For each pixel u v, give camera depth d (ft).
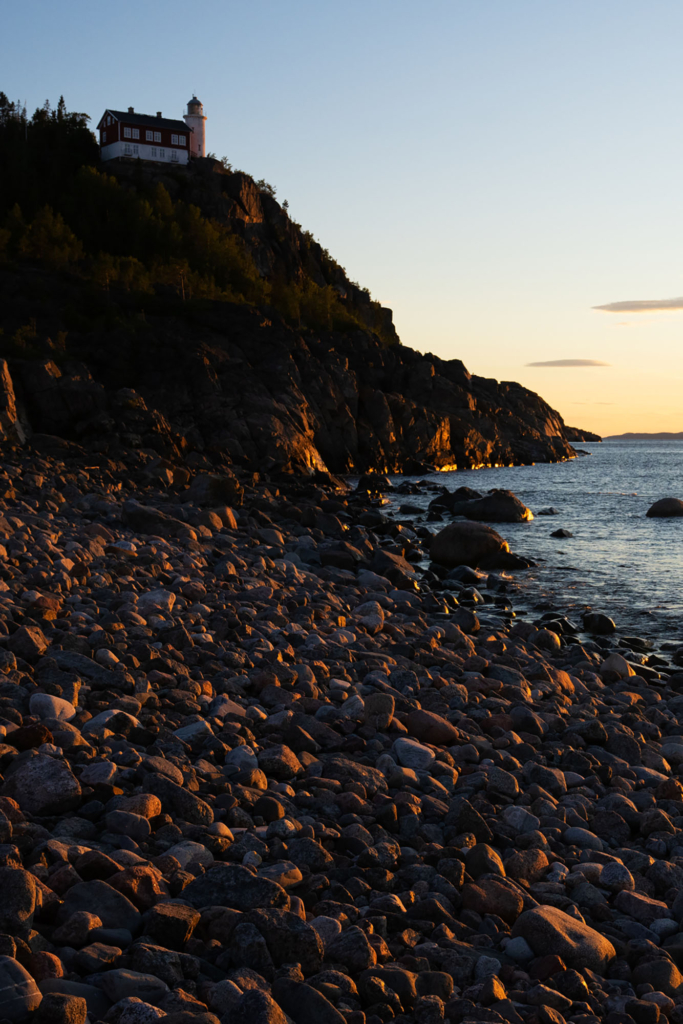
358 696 28.35
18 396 198.08
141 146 412.77
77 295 282.56
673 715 34.76
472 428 326.44
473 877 18.17
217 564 54.13
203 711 26.40
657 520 121.80
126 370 242.37
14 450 145.89
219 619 37.37
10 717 21.56
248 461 221.66
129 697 25.14
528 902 17.06
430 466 305.32
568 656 45.39
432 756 24.67
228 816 18.89
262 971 13.24
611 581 73.31
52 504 75.77
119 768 19.72
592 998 14.11
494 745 27.68
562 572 78.02
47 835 16.33
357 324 408.05
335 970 13.58
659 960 15.20
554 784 24.53
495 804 22.72
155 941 13.52
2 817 15.79
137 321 265.95
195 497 99.09
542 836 20.43
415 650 39.01
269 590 47.09
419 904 16.26
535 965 14.87
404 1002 13.08
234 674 30.50
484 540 81.61
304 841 17.81
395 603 54.75
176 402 233.55
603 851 20.65
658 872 19.31
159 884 15.20
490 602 64.80
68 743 20.85
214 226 400.47
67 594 39.19
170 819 18.17
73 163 408.46
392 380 330.34
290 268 445.78
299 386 269.85
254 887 15.02
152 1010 11.14
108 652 28.55
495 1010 13.05
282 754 22.58
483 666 37.96
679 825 22.66
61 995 10.97
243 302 348.38
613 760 27.50
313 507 117.08
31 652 27.27
